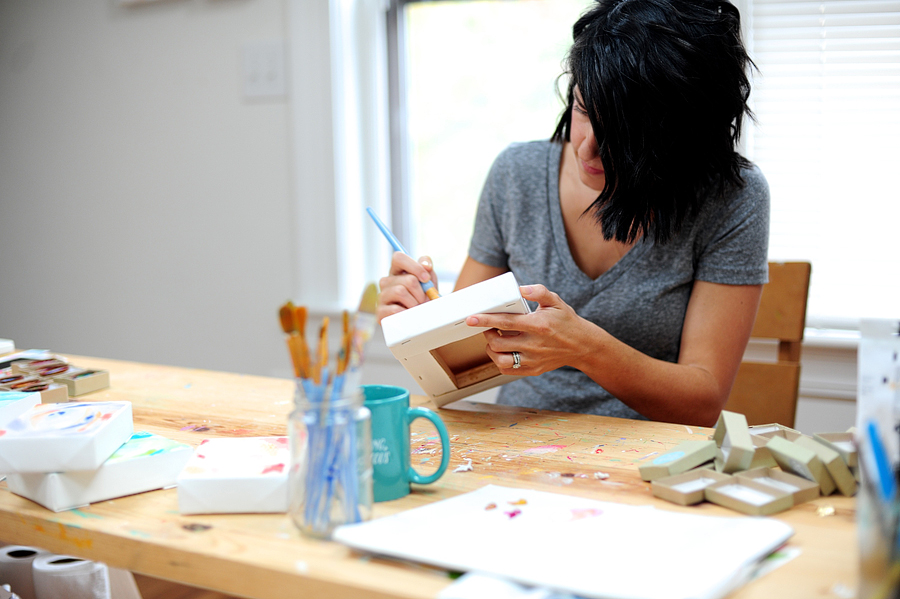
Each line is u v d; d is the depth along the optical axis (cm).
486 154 207
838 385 163
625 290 119
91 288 244
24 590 109
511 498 65
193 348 232
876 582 43
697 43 97
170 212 228
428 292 104
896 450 56
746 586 50
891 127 159
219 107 216
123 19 224
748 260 114
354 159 209
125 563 61
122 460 70
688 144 100
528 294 90
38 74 240
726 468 70
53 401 97
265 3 205
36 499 69
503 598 47
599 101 97
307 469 58
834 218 165
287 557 56
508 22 199
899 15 156
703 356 112
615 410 119
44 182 246
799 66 163
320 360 57
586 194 123
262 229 216
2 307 260
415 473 69
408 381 199
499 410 100
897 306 162
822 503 65
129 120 229
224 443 74
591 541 55
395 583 51
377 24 206
